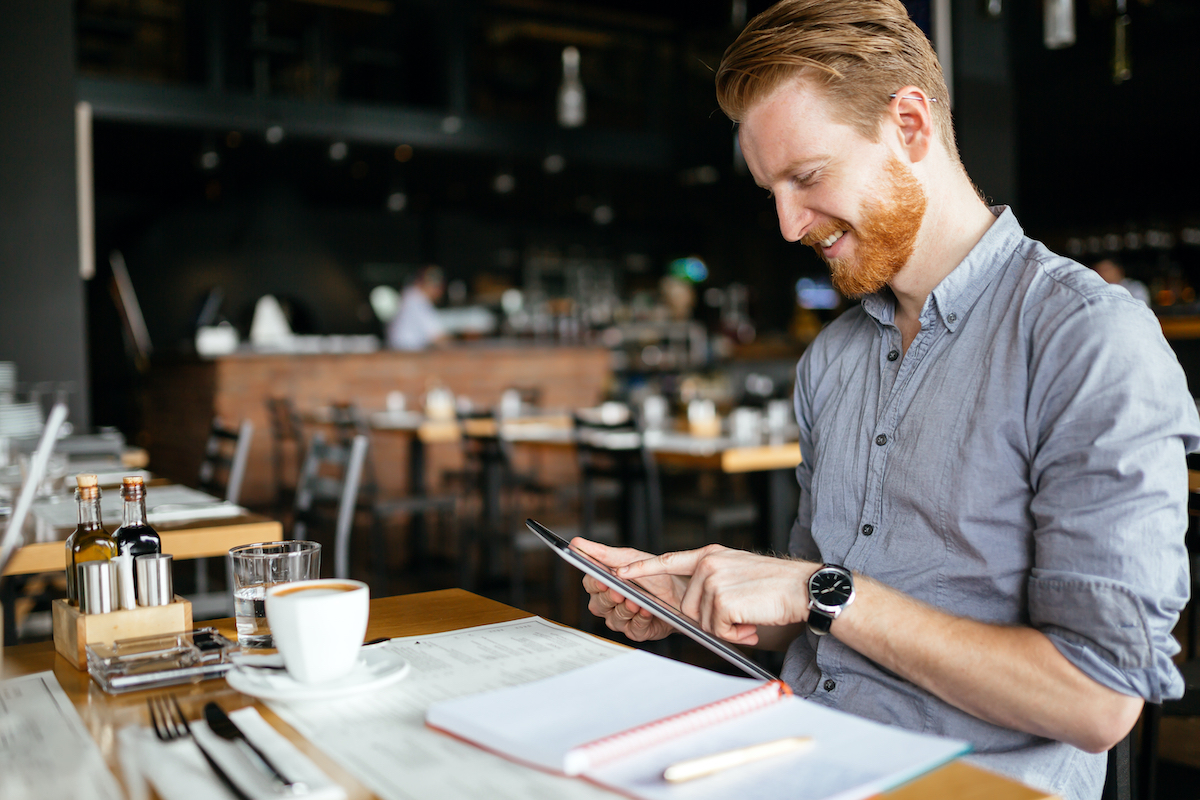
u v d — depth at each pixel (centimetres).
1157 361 84
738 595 90
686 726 65
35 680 81
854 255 99
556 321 915
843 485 106
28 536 154
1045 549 85
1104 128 765
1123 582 79
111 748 65
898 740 63
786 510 337
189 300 955
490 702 69
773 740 63
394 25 817
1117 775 107
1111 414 83
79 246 459
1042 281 94
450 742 65
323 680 74
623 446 339
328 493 283
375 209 1047
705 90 933
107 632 85
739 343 1000
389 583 442
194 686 78
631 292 1212
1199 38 495
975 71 397
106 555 92
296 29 834
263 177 901
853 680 99
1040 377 90
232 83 785
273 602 74
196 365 643
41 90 451
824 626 87
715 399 602
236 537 163
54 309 454
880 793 58
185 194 954
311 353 636
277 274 993
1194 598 252
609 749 61
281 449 580
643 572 99
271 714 71
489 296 1098
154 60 807
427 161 830
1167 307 492
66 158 456
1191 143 807
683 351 1016
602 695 70
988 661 81
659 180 944
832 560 105
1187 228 879
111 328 960
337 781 59
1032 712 80
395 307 1059
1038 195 962
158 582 89
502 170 870
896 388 102
